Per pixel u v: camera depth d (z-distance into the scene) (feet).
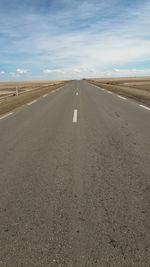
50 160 13.01
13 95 71.31
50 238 6.58
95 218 7.41
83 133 19.15
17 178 10.78
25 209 8.11
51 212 7.86
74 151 14.42
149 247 6.09
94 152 14.03
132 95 51.37
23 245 6.35
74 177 10.61
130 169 11.21
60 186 9.77
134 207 7.94
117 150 14.21
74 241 6.41
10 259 5.88
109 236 6.55
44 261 5.77
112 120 24.32
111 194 8.89
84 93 66.85
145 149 14.20
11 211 8.03
